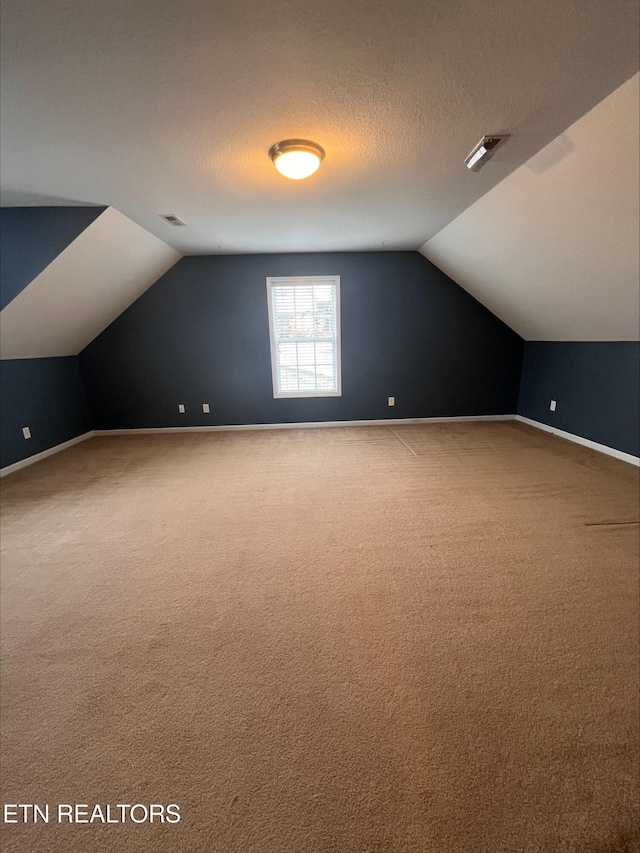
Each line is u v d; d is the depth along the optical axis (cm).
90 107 167
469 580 189
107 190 260
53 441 421
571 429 420
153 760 112
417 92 162
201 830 96
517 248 320
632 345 339
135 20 122
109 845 94
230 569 203
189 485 321
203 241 391
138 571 204
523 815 97
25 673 142
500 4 121
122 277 391
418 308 480
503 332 493
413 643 152
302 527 246
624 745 112
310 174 220
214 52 136
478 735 116
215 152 209
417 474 330
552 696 128
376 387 502
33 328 354
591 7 122
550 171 224
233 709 127
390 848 92
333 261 462
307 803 101
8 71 142
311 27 127
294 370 492
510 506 266
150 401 491
